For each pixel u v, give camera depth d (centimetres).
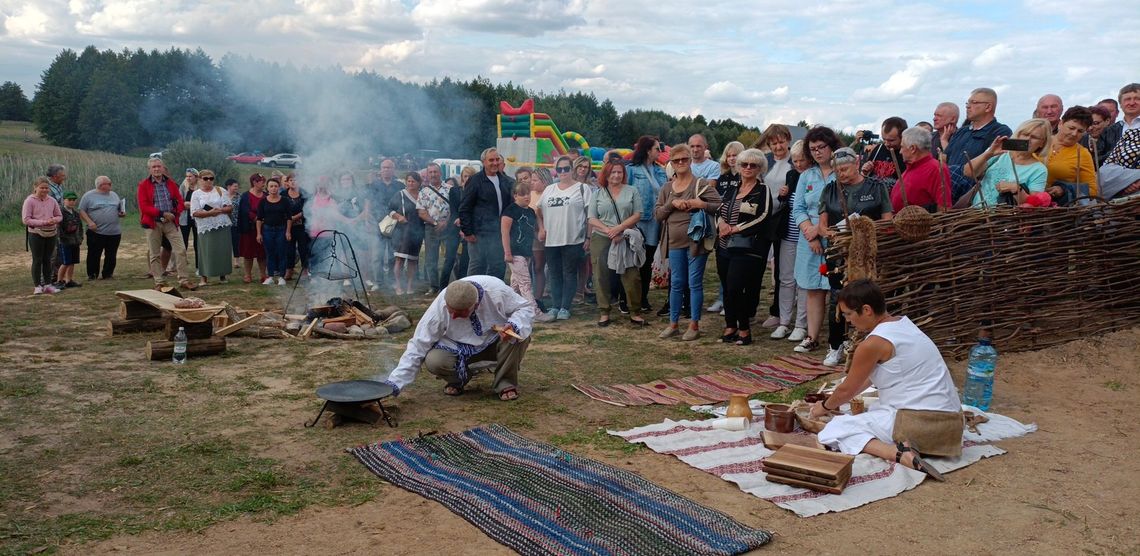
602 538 381
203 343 766
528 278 968
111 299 1100
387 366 742
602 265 916
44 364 724
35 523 397
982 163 699
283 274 1276
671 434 544
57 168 1212
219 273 1259
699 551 368
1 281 1277
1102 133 879
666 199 856
